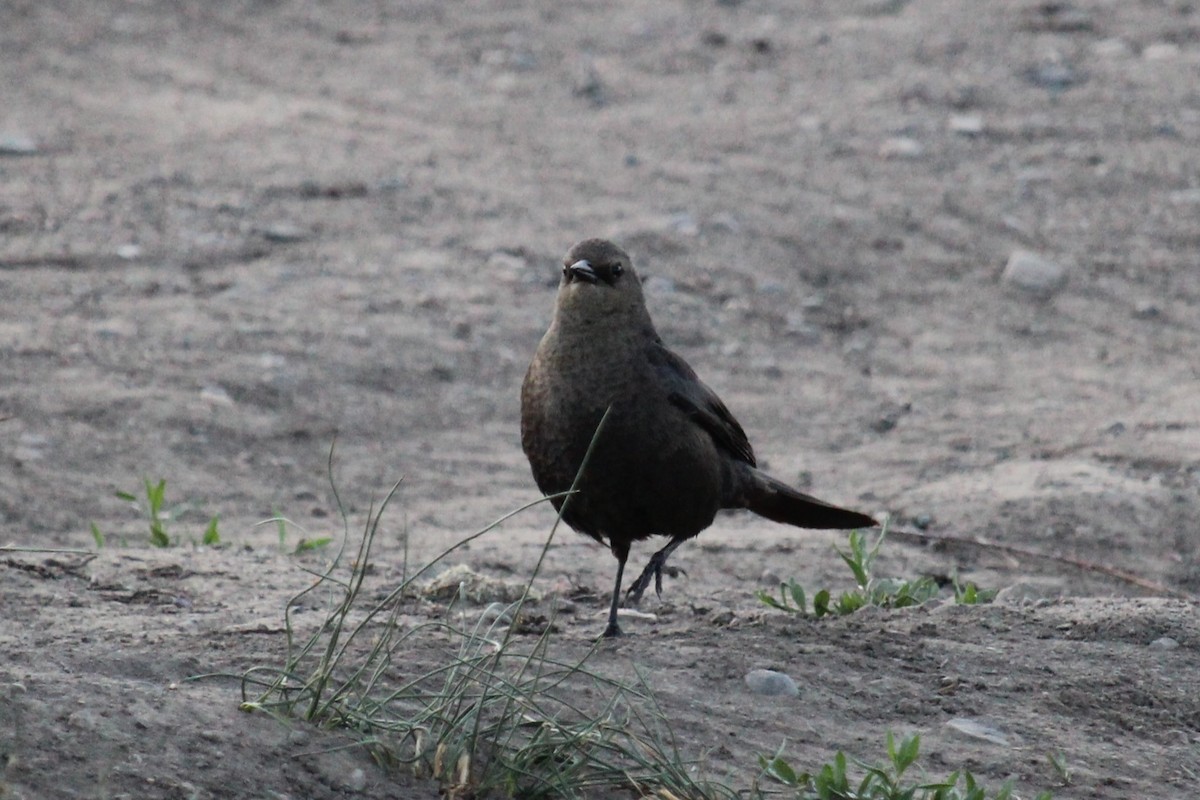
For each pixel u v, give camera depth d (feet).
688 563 37.27
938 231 61.11
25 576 28.68
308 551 34.19
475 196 60.85
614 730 21.66
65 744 19.39
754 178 64.39
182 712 20.70
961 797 21.63
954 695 25.84
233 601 28.27
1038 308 56.54
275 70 73.31
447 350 49.65
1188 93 73.77
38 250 52.80
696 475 28.86
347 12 82.58
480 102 71.41
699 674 25.67
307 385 46.26
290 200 58.90
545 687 22.09
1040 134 69.87
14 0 77.00
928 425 47.62
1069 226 62.13
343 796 19.76
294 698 21.79
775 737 23.57
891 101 72.84
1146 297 57.47
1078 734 24.77
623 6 86.17
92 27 75.61
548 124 69.36
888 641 28.07
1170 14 83.56
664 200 61.62
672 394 28.40
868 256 58.90
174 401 44.06
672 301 53.98
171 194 58.23
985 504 41.39
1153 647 28.66
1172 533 40.14
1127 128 70.49
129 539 35.76
